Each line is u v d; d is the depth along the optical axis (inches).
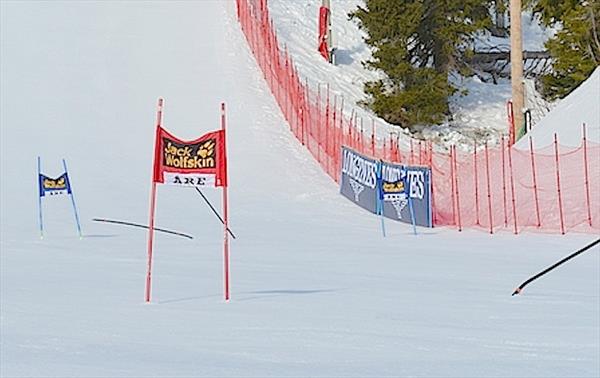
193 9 4069.9
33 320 762.2
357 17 3540.8
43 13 3941.9
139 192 2321.6
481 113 3595.0
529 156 2235.5
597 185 1968.5
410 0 3398.1
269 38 3496.6
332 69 3678.6
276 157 2704.2
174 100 3196.4
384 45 3376.0
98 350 618.8
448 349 627.2
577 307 847.1
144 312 811.4
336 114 3240.7
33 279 1090.7
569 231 1807.3
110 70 3440.0
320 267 1227.2
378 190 1897.1
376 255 1398.9
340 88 3518.7
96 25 3853.3
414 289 992.2
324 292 965.2
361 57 3843.5
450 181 2342.5
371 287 1009.5
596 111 2345.0
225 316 785.6
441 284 1041.5
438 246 1563.7
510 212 2000.5
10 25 3801.7
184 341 657.6
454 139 3319.4
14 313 804.6
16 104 3095.5
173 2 4143.7
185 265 1248.2
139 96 3228.3
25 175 2464.3
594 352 616.1
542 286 1024.2
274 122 3002.0
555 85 3420.3
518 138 2785.4
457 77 3794.3
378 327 725.3
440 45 3499.0
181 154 898.1
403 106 3324.3
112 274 1140.5
